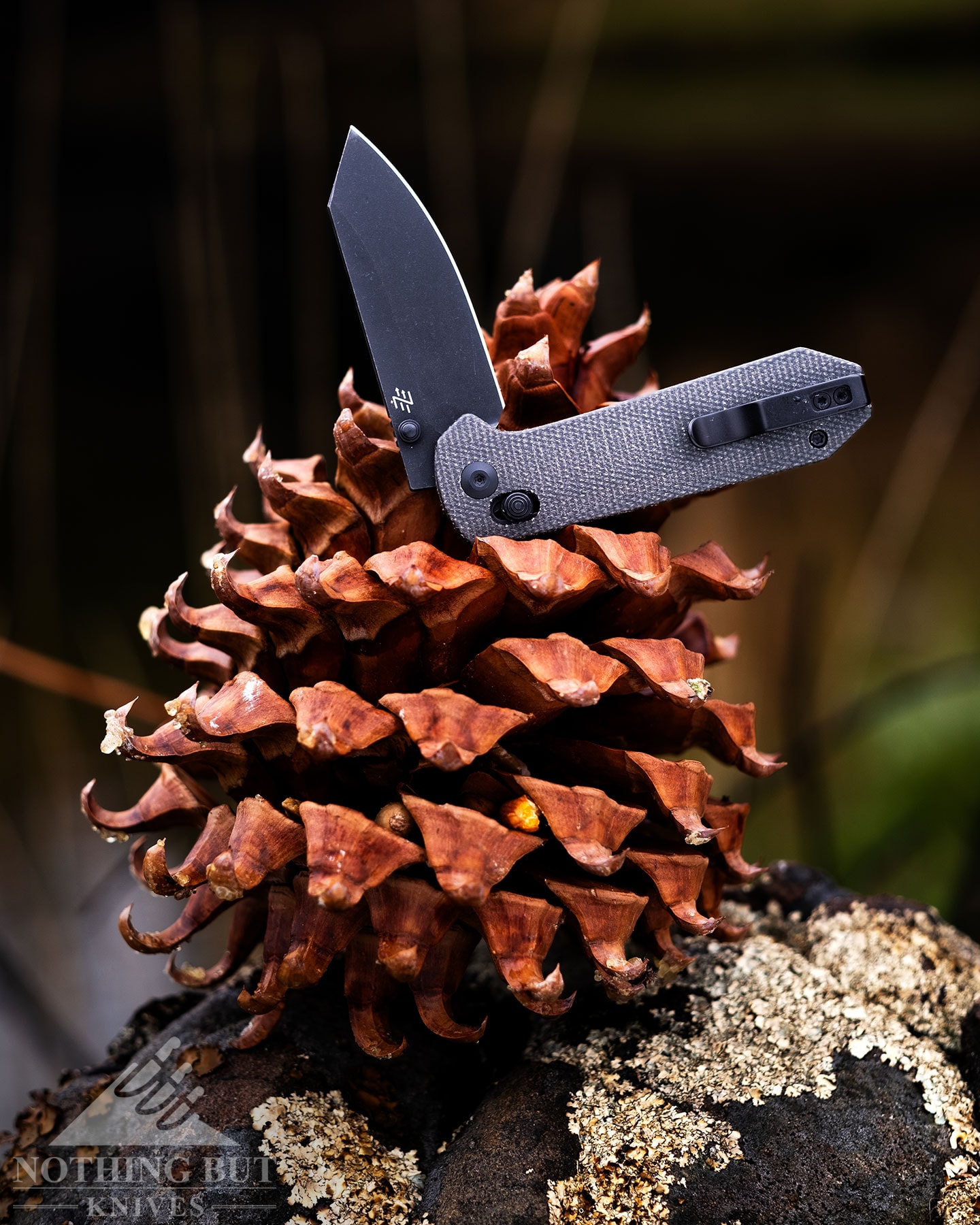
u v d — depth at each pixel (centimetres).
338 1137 55
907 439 189
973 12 155
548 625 54
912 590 171
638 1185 53
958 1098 56
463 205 102
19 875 109
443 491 54
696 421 53
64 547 188
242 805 52
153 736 54
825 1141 54
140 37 157
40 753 128
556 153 98
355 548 55
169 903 117
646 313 58
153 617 59
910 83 164
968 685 125
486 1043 59
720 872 57
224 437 88
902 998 59
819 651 113
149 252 188
